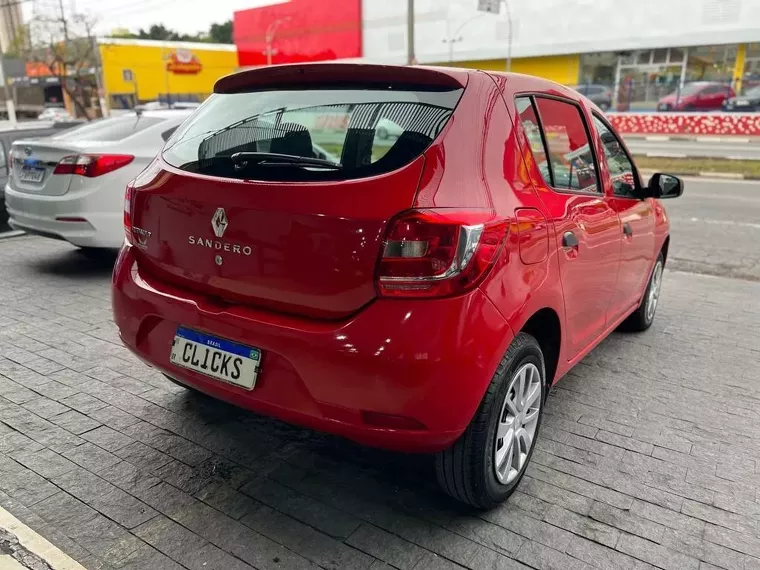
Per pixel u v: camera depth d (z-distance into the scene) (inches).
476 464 90.7
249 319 87.7
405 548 90.6
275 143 94.7
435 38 1378.0
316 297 83.5
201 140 102.1
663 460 115.5
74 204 203.0
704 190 502.3
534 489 105.7
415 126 87.4
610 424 128.6
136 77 1737.2
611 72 1182.3
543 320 107.4
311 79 101.3
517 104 102.6
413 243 78.3
